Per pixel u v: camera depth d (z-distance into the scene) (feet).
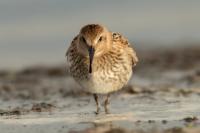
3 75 67.51
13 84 60.29
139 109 42.60
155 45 84.02
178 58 73.67
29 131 36.09
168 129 34.60
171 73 62.54
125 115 40.40
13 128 37.17
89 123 37.83
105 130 35.27
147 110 42.01
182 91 50.03
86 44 42.37
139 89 51.90
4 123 38.83
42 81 61.93
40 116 41.11
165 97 47.47
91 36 42.34
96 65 43.11
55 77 65.00
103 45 43.29
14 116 41.42
